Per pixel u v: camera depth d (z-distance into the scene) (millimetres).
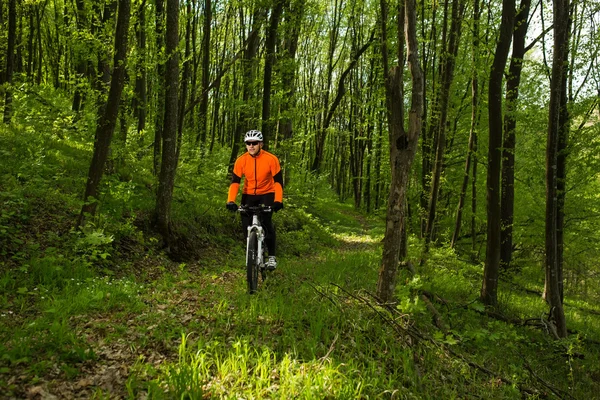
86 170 9898
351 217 26484
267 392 3150
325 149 42281
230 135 29297
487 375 4641
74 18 15109
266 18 12469
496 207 8242
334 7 24281
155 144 10742
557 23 6898
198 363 3393
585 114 10531
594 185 12781
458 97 15227
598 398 5242
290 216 14773
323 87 31141
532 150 13188
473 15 10406
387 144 18297
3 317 4062
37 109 11805
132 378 3127
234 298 5438
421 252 10828
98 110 9023
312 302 5281
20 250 5992
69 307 4371
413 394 3617
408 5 5297
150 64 9141
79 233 6504
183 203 10508
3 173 8039
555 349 6500
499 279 11930
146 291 5680
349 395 3174
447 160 15977
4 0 13664
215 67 22406
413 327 4980
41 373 3076
